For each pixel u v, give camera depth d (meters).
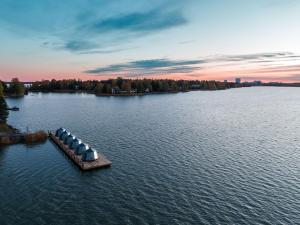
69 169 59.22
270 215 40.25
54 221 38.62
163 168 59.53
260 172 57.19
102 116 138.00
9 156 68.56
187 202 44.06
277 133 97.19
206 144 80.62
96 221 38.62
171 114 147.00
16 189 48.88
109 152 71.81
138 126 109.62
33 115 140.50
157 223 38.06
